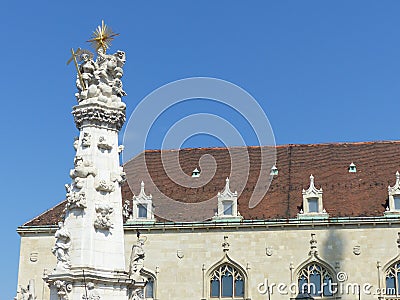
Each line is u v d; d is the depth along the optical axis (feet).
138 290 108.27
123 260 106.11
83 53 113.91
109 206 106.01
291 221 198.80
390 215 195.83
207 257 200.75
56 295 101.96
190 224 202.49
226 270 200.34
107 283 103.14
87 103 110.42
